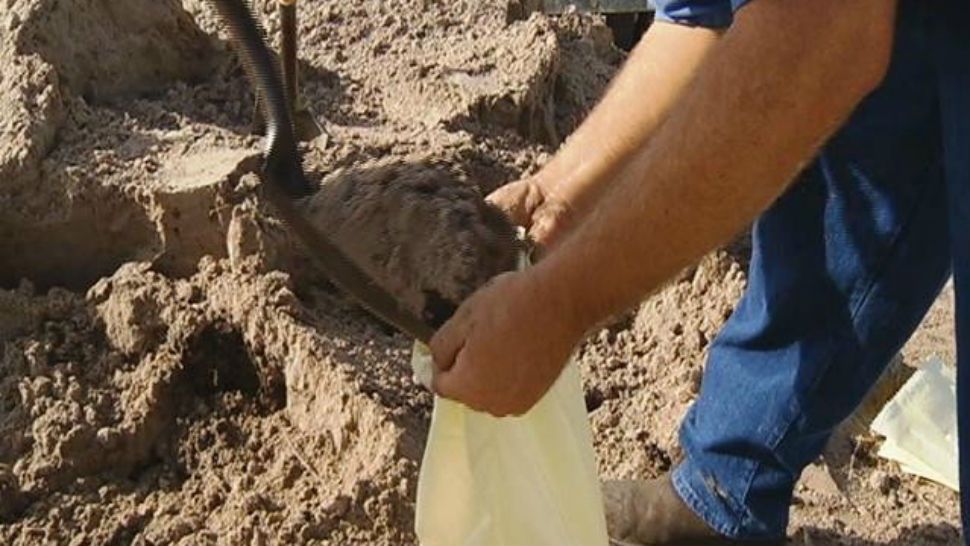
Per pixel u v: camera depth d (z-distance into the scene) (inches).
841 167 126.4
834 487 149.6
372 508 138.1
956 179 114.3
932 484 150.9
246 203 152.2
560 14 202.7
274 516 138.8
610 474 149.1
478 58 184.1
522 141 177.5
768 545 139.6
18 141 154.1
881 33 101.4
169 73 172.1
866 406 157.9
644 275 106.3
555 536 117.3
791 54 101.3
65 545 138.6
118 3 168.9
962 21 111.7
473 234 113.1
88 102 165.2
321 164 147.6
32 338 149.9
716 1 126.3
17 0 163.0
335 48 184.7
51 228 154.5
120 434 143.9
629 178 106.0
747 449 135.6
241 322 148.8
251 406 148.6
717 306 158.1
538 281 106.3
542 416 117.2
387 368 148.5
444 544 117.8
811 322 131.3
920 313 131.3
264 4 184.7
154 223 153.1
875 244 127.8
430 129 172.1
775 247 130.3
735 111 102.5
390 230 112.1
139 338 148.6
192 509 141.0
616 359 160.2
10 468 141.5
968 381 116.9
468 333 107.5
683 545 140.5
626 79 129.9
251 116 170.2
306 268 154.1
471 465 116.3
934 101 122.0
